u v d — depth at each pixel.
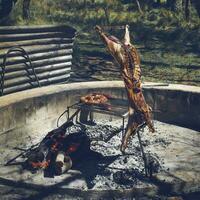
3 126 4.25
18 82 5.67
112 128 4.89
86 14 9.64
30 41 5.89
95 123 5.08
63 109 4.94
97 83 5.26
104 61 7.81
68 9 9.87
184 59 7.96
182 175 3.84
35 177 3.72
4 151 4.20
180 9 9.81
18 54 5.66
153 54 8.13
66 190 3.59
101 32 3.62
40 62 6.04
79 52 8.05
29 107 4.53
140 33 8.98
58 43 6.34
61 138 3.96
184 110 5.14
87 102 4.17
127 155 4.22
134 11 9.86
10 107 4.29
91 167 3.95
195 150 4.46
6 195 3.56
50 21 9.18
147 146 4.48
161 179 3.73
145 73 7.24
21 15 8.84
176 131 4.96
